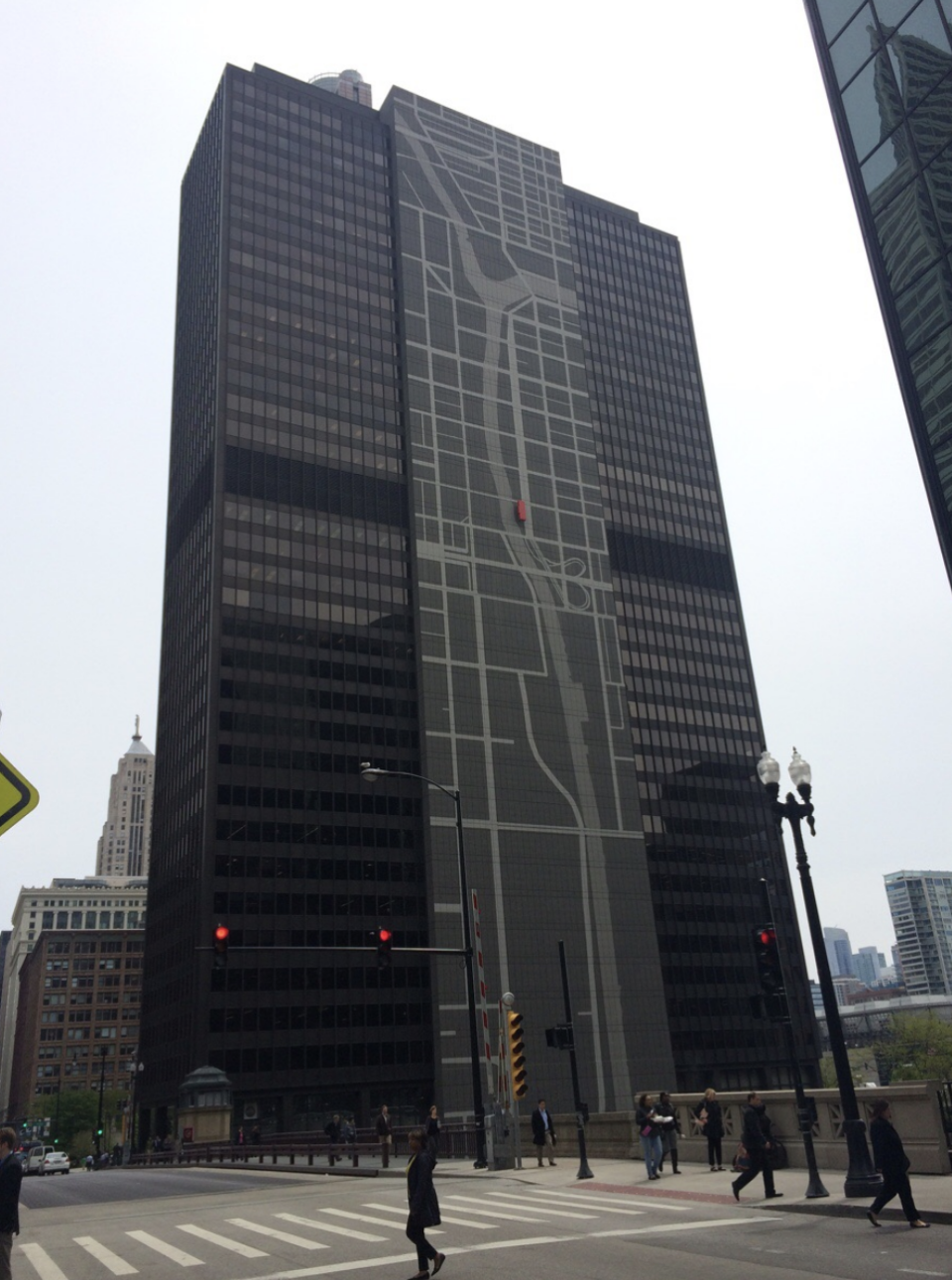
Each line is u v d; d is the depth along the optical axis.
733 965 137.50
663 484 159.12
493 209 140.25
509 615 120.69
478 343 131.75
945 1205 16.78
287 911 101.38
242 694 106.38
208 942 96.88
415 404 123.88
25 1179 61.94
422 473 121.31
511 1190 25.05
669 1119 25.80
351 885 105.00
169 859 111.94
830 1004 20.17
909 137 25.31
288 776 105.75
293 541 113.88
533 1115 31.38
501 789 112.31
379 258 130.50
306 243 126.00
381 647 114.88
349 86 163.50
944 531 24.22
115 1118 166.88
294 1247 17.30
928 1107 20.75
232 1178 40.09
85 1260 17.11
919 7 25.11
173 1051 101.38
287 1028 97.75
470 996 35.41
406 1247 16.70
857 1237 15.42
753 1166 20.06
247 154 126.19
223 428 114.12
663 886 136.38
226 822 101.75
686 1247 15.38
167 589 127.38
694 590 156.12
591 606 127.44
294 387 119.56
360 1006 101.56
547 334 138.25
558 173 149.25
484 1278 13.69
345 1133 52.12
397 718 113.06
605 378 159.12
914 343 25.09
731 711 152.38
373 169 134.50
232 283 119.88
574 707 120.69
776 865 147.38
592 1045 106.19
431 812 107.38
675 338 169.88
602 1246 15.76
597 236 167.62
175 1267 15.88
